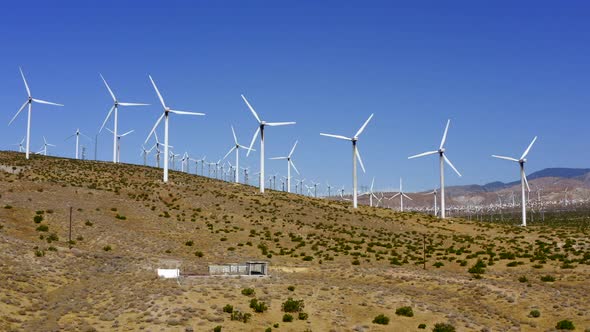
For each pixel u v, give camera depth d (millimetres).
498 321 70625
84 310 65500
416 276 96562
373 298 74688
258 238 129250
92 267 90625
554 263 110562
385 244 132000
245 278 82062
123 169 199625
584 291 83125
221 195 168000
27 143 193750
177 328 58156
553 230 161250
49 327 58094
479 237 148375
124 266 93062
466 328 65625
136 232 123438
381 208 195625
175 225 132375
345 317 66750
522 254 121000
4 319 59969
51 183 151750
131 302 66812
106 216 131125
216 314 62875
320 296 73688
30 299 69438
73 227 119688
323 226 147625
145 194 154875
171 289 71312
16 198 132000
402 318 67500
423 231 156625
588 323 68500
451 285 89375
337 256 116625
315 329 61469
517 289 84938
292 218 152625
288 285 78250
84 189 150625
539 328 68125
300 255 116375
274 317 64250
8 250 88312
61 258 91312
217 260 109562
